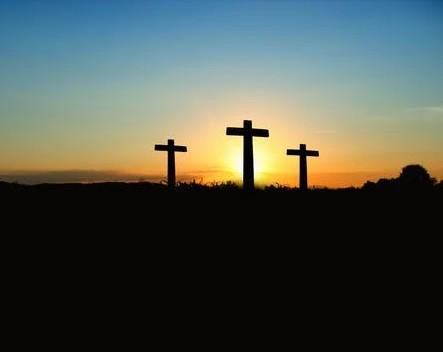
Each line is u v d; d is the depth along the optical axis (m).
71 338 9.91
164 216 24.02
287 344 9.56
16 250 18.91
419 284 14.42
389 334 10.19
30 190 36.00
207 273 15.73
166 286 14.25
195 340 9.81
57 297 13.07
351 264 16.70
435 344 9.52
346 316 11.48
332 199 27.92
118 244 19.58
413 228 21.62
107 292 13.73
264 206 25.27
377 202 27.11
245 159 27.70
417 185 35.47
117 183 36.28
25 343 9.62
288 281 14.83
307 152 35.84
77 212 26.33
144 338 9.91
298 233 20.67
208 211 24.55
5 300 12.95
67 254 18.25
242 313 11.70
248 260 17.25
